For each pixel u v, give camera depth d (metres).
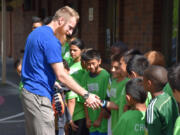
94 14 10.36
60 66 3.31
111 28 9.48
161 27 7.58
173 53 7.50
